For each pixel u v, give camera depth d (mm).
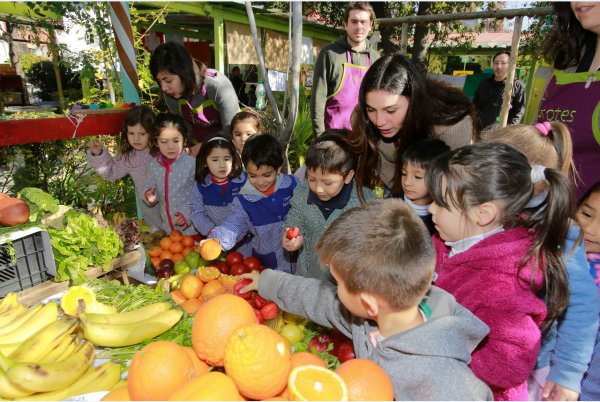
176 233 2980
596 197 1740
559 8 2164
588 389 1724
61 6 3982
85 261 2148
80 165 4789
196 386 1044
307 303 1555
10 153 4074
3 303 1655
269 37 10203
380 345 1234
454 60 16969
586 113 2084
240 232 2602
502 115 4715
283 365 1084
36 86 8375
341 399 994
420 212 2074
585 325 1564
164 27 10531
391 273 1120
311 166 2041
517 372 1298
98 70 4605
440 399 1091
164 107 5168
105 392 1222
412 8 10656
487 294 1370
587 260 1764
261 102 9836
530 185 1386
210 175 3037
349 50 3910
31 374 1193
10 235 1923
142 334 1487
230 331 1247
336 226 1239
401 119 2014
